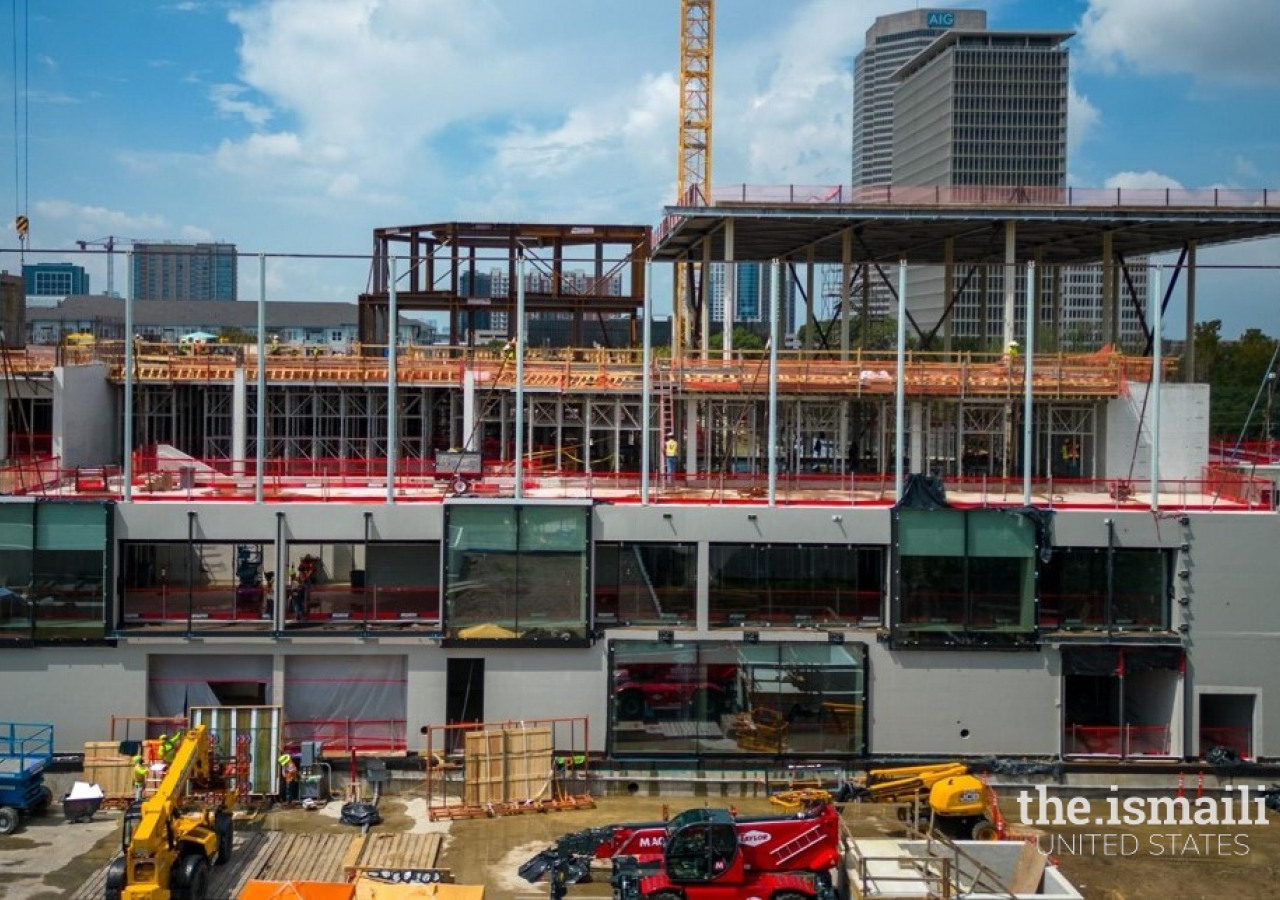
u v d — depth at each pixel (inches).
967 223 2274.9
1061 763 1673.2
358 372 2407.7
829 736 1678.2
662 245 2662.4
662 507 1695.4
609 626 1701.5
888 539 1699.1
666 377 2172.7
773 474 1711.4
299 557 1993.1
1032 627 1692.9
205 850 1253.1
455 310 3366.1
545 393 2352.4
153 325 6550.2
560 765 1620.3
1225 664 1711.4
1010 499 1930.4
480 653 1670.8
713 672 1681.8
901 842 1316.4
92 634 1640.0
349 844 1419.8
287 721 1681.8
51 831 1454.2
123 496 1707.7
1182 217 2193.7
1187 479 2082.9
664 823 1328.7
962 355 2389.3
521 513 1668.3
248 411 2431.1
